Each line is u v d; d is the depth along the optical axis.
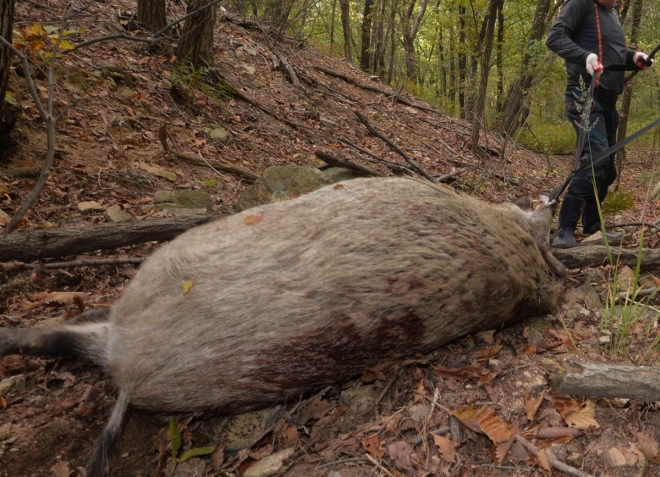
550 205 3.78
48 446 2.61
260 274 2.41
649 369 2.54
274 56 10.59
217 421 2.87
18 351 2.62
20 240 3.58
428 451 2.52
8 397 2.81
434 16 17.77
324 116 9.38
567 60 4.52
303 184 5.12
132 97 6.52
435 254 2.61
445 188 3.08
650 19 12.60
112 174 5.26
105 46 7.28
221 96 7.97
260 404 2.70
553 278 3.45
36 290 3.65
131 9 8.78
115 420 2.48
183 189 5.49
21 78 5.63
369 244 2.51
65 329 2.68
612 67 4.28
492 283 2.79
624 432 2.48
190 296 2.41
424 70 25.66
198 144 6.53
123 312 2.54
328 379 2.64
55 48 4.14
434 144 9.95
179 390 2.47
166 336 2.43
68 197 4.75
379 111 10.79
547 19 12.41
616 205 6.27
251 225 2.59
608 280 3.80
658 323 3.26
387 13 18.80
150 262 2.61
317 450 2.62
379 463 2.46
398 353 2.69
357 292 2.43
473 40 14.60
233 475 2.59
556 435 2.48
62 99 5.83
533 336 3.19
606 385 2.54
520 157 11.09
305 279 2.40
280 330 2.38
